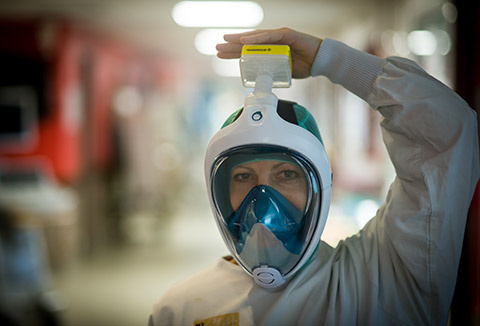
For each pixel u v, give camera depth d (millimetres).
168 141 8422
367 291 958
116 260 5219
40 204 4250
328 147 7344
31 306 3682
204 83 16125
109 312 3617
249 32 1059
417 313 962
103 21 6066
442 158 918
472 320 2158
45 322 3414
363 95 1021
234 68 11594
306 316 951
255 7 5312
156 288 4207
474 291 2168
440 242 923
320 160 937
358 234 1099
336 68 1032
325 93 7887
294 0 5012
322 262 1038
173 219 7812
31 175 4594
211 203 1017
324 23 6125
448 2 2764
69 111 5961
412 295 965
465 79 2320
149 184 7410
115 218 7031
